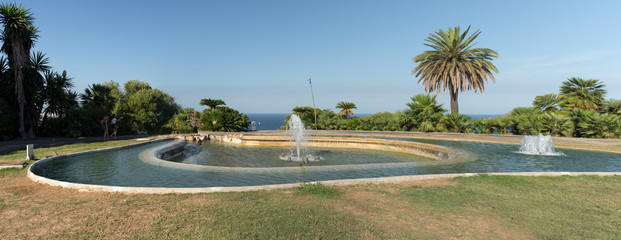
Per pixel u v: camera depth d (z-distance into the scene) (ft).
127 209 13.76
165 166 26.02
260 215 12.91
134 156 32.65
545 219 12.76
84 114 62.90
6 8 51.65
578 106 65.72
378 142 46.65
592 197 16.21
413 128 76.33
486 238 10.76
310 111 110.73
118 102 86.74
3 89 54.70
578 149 37.73
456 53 79.36
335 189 17.72
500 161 29.66
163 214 13.00
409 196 16.39
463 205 14.79
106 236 10.61
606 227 11.79
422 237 10.78
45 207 14.08
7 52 56.13
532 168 26.13
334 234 10.92
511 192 17.25
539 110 68.18
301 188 17.72
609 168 26.40
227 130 83.71
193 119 91.61
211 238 10.43
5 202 14.92
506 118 63.62
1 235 10.64
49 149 37.50
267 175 22.40
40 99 57.88
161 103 112.57
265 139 53.06
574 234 11.10
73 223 11.91
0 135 51.13
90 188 17.47
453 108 82.02
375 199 15.76
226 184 19.88
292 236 10.68
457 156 31.81
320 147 50.31
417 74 88.17
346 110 132.87
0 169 23.93
